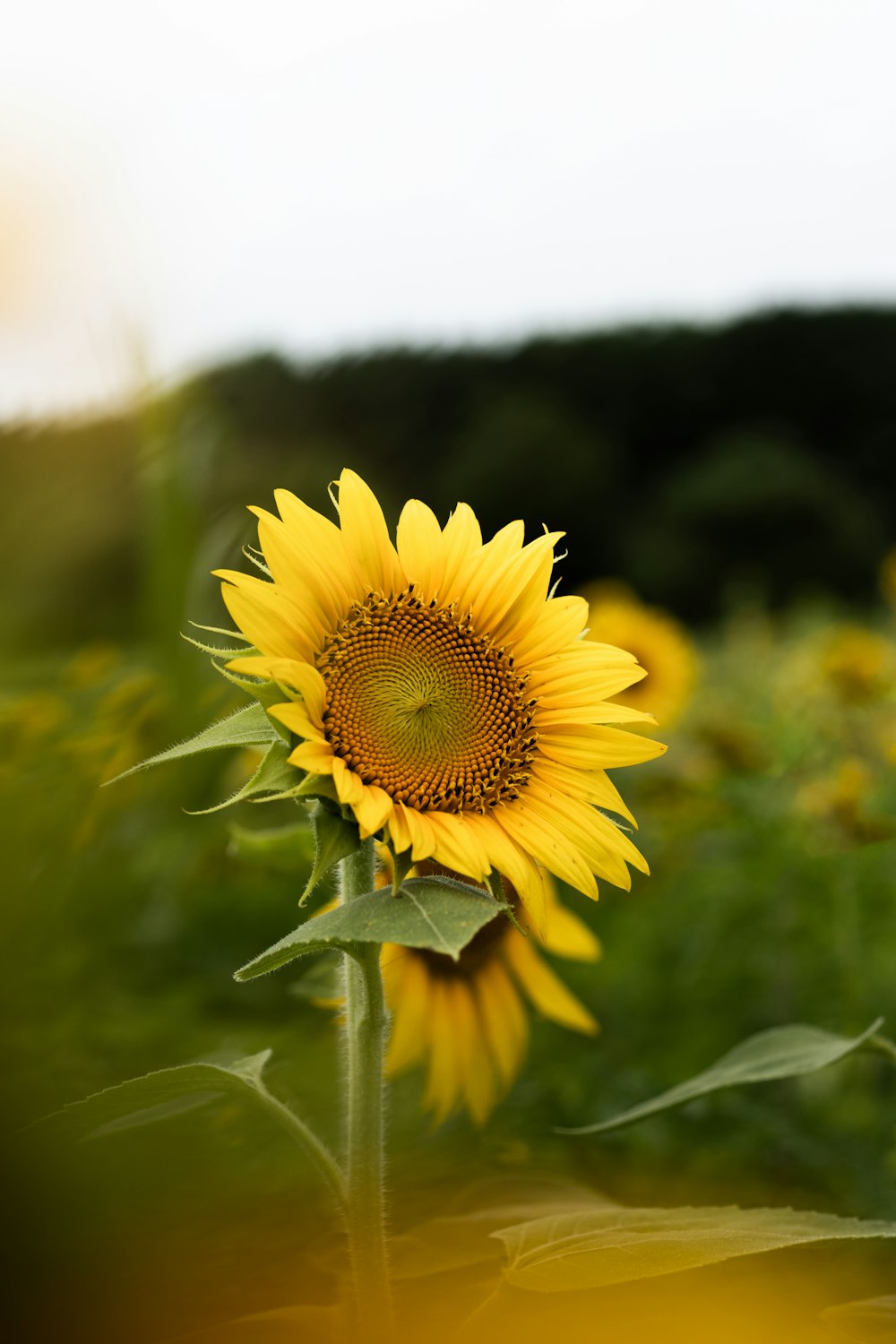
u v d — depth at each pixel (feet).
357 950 2.05
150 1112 2.26
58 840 3.02
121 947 3.34
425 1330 2.16
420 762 2.12
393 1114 3.07
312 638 2.16
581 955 3.34
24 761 3.02
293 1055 3.00
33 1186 1.99
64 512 4.03
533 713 2.22
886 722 4.62
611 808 2.20
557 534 2.35
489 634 2.28
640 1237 2.03
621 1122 2.37
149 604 3.80
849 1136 3.25
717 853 4.95
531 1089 3.22
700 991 4.24
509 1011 3.21
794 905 4.43
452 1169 2.71
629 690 6.45
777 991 4.13
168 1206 2.26
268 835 2.73
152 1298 2.10
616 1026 4.02
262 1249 2.27
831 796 4.17
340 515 2.28
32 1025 2.84
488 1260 2.29
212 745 2.00
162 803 3.67
